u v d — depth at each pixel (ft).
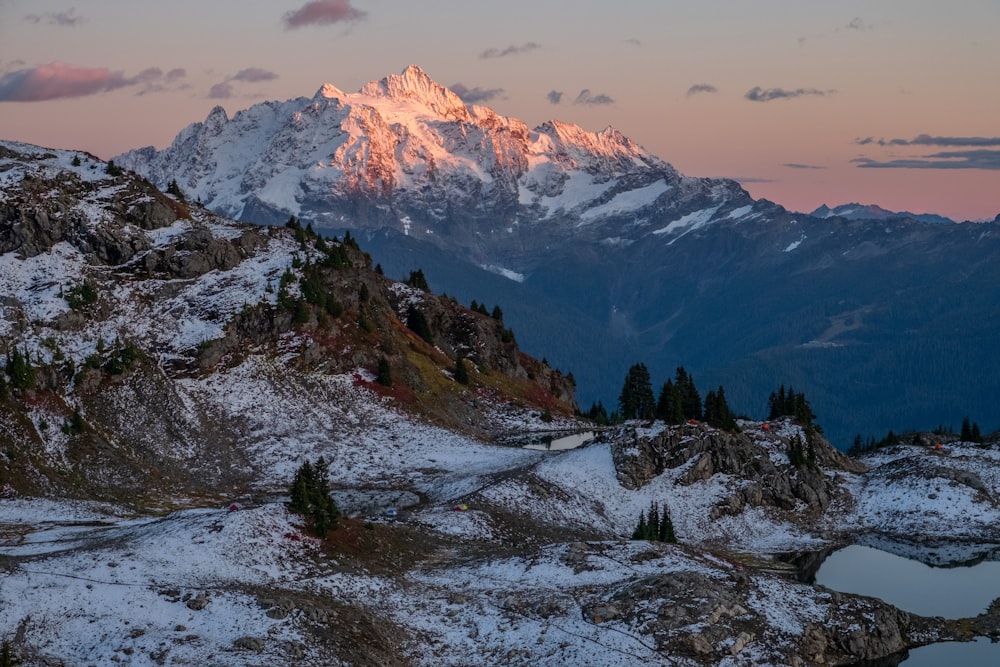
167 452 508.53
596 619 335.47
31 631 302.86
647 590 347.97
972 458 560.61
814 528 502.38
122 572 337.72
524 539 435.94
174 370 558.97
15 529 402.93
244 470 514.27
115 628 308.40
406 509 461.78
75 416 494.18
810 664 330.54
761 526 496.23
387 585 363.35
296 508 393.09
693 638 323.78
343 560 372.79
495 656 324.80
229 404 552.41
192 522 383.04
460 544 420.77
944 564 456.45
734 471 519.19
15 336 527.81
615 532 469.57
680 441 526.57
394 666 314.96
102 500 456.04
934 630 374.43
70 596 320.50
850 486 538.88
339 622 328.08
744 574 370.73
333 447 545.03
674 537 439.63
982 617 391.24
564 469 510.99
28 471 459.73
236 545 360.69
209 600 325.21
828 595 369.71
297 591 344.08
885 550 477.36
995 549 477.36
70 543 376.27
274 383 575.79
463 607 352.28
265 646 304.91
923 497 517.55
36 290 565.12
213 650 301.02
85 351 540.93
